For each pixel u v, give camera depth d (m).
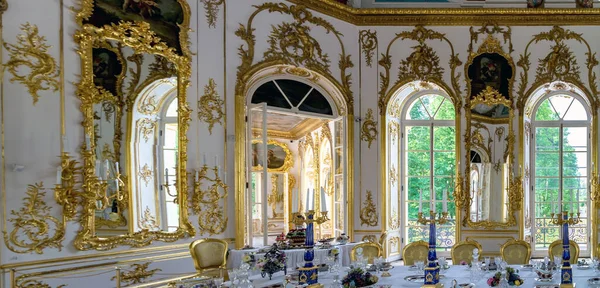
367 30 9.77
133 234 6.42
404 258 6.59
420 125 10.48
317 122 11.95
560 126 10.34
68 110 5.86
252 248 7.77
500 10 9.60
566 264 4.53
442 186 10.31
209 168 7.48
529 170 10.25
